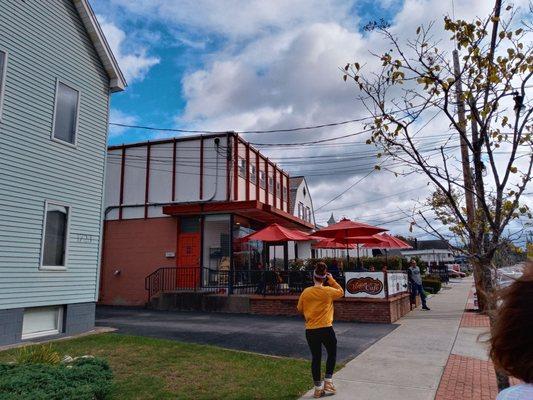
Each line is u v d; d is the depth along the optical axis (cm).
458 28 451
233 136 2030
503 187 433
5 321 1005
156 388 644
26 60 1110
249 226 2091
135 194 2105
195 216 1973
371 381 701
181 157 2066
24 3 1115
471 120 460
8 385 470
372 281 1388
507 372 143
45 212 1133
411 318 1480
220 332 1147
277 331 1162
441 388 669
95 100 1339
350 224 1559
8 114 1052
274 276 1633
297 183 3378
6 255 1023
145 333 1137
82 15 1292
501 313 147
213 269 1883
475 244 448
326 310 644
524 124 424
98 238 1308
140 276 2019
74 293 1204
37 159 1123
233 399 601
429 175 461
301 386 667
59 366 574
